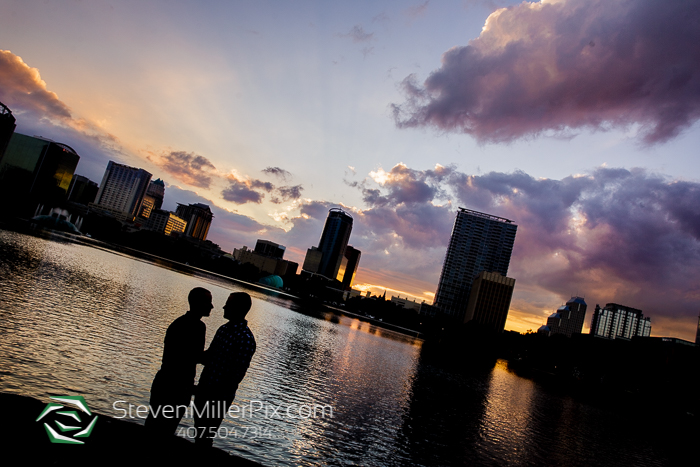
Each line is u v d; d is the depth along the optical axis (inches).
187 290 2736.2
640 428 2159.2
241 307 282.7
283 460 541.6
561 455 1016.9
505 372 3720.5
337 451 628.7
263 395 805.9
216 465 272.4
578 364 5344.5
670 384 4062.5
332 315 6136.8
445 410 1174.3
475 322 6535.4
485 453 846.5
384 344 3223.4
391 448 713.0
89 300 1289.4
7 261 1667.1
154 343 935.7
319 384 1039.6
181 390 264.8
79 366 638.5
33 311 927.0
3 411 254.1
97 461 237.1
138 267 3818.9
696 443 2128.4
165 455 261.7
